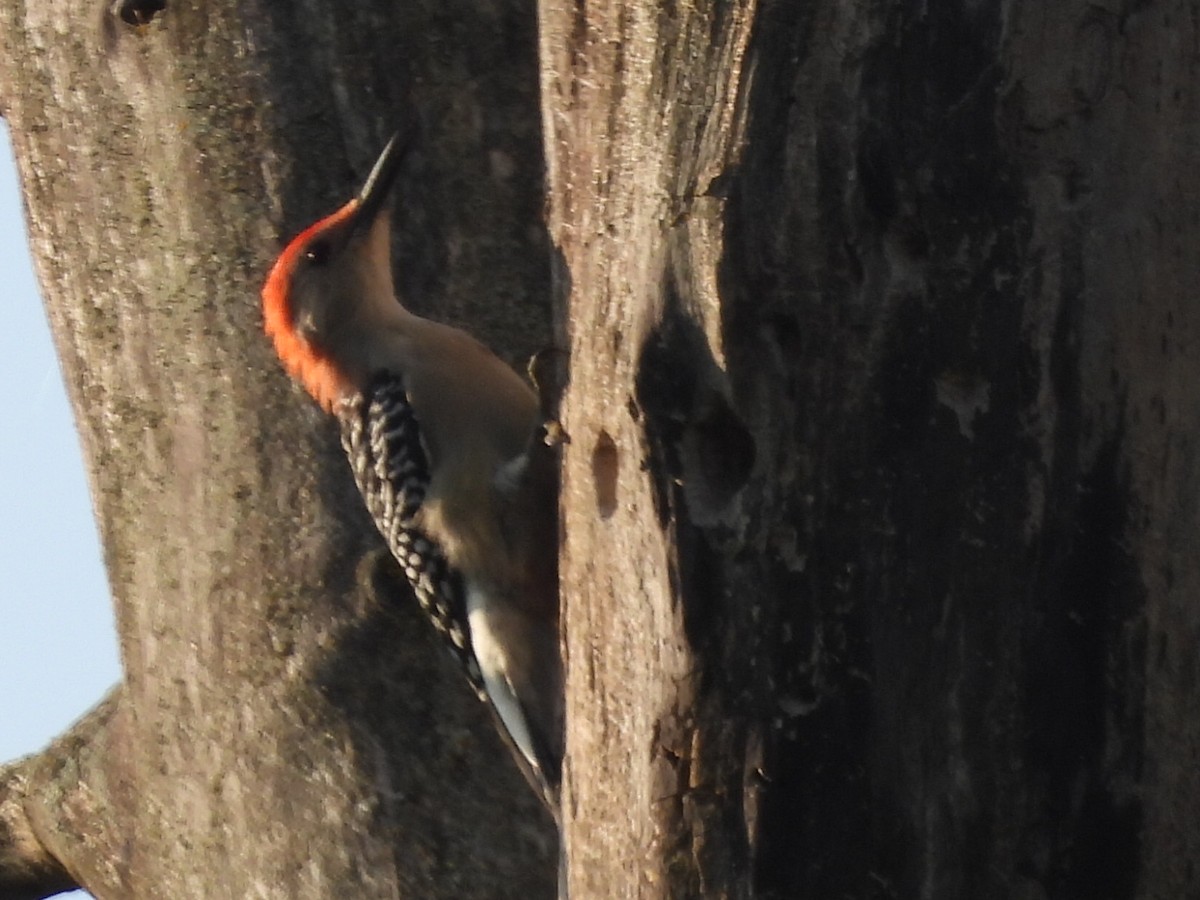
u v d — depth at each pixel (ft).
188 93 43.16
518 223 42.93
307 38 43.04
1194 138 28.25
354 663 40.88
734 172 27.53
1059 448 27.68
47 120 45.19
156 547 42.96
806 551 27.35
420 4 43.14
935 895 27.14
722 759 27.50
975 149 27.40
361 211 41.73
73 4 44.78
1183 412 28.12
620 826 28.99
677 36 28.45
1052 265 27.61
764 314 27.45
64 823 45.32
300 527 41.55
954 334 27.40
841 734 27.17
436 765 40.47
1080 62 27.63
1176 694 27.99
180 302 42.98
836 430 27.35
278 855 40.75
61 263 44.96
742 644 27.50
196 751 42.14
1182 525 28.07
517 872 39.86
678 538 27.84
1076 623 27.66
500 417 38.99
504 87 43.11
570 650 30.58
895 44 27.25
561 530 31.27
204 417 42.52
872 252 27.37
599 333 29.43
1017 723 27.48
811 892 27.12
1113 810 27.66
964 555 27.43
